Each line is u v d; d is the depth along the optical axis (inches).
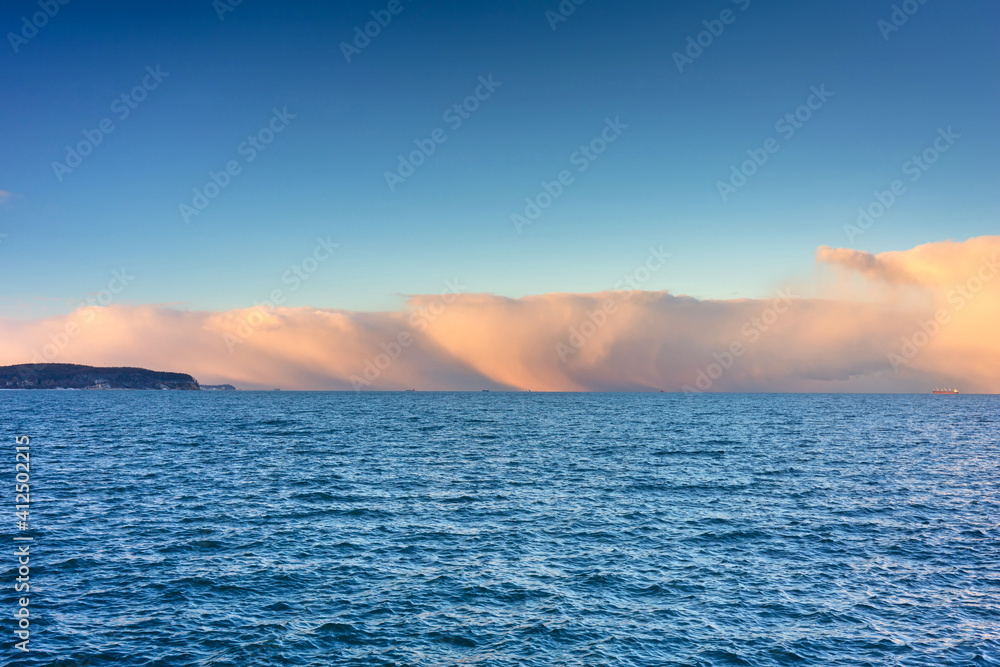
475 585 927.0
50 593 869.2
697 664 699.4
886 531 1237.1
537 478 1819.6
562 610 840.9
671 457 2324.1
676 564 1029.2
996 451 2645.2
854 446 2763.3
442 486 1675.7
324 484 1679.4
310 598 869.8
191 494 1521.9
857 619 823.7
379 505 1430.9
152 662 681.0
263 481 1715.1
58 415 4658.0
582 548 1112.2
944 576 986.1
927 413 6235.2
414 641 745.6
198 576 944.3
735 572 994.1
